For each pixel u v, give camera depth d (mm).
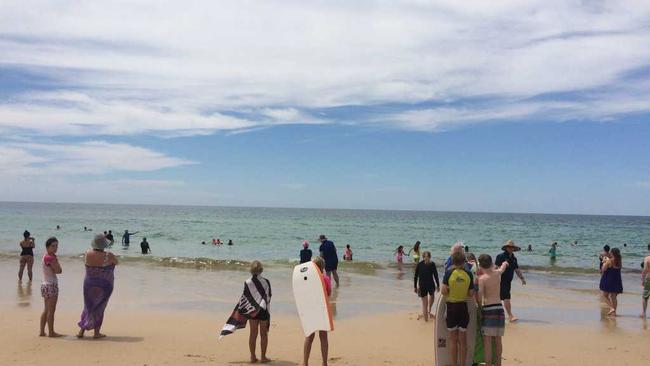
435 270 12359
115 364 7891
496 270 7734
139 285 17422
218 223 86500
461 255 7629
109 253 9773
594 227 96062
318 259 8039
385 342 9984
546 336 10805
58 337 9617
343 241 52500
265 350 8344
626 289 19375
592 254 40500
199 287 17125
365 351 9219
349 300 15328
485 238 60500
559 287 19219
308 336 7766
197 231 62781
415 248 18859
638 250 47281
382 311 13508
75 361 8016
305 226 81688
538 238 62375
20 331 10055
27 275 18797
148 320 11648
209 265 23672
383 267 25125
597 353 9383
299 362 8367
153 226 72875
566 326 11922
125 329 10594
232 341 9742
